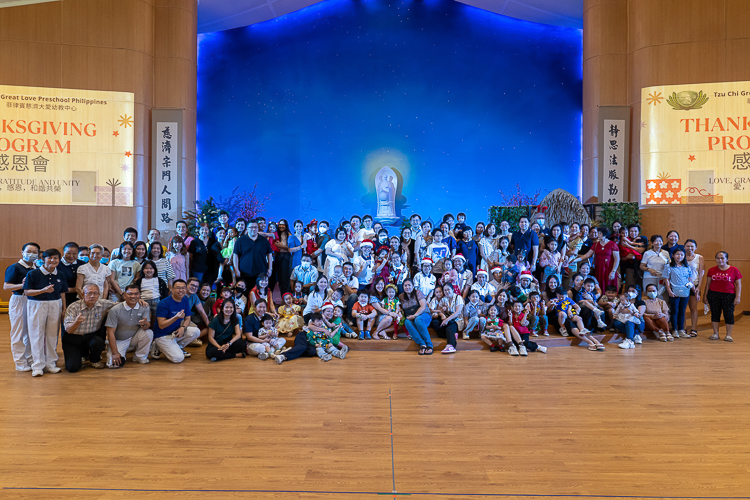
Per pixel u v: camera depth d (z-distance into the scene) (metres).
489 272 7.05
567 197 8.70
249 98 11.90
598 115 9.70
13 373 4.88
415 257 7.16
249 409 3.81
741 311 8.56
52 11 9.13
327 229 7.56
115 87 9.39
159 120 9.70
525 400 4.05
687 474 2.77
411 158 11.80
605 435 3.32
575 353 5.88
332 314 5.93
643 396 4.18
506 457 2.97
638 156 9.39
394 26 11.85
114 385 4.48
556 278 6.67
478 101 11.79
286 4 11.44
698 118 8.99
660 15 9.17
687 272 6.77
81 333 5.00
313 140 11.88
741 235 8.79
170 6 9.88
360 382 4.61
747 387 4.45
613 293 6.72
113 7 9.38
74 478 2.67
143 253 6.02
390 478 2.69
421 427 3.45
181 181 9.73
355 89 11.87
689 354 5.82
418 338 5.94
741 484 2.66
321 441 3.19
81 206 9.23
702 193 8.96
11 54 8.99
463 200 11.77
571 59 11.77
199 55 11.96
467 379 4.72
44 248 9.09
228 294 5.92
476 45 11.81
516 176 11.74
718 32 8.91
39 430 3.35
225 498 2.47
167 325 5.35
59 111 9.16
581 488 2.60
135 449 3.05
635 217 8.77
